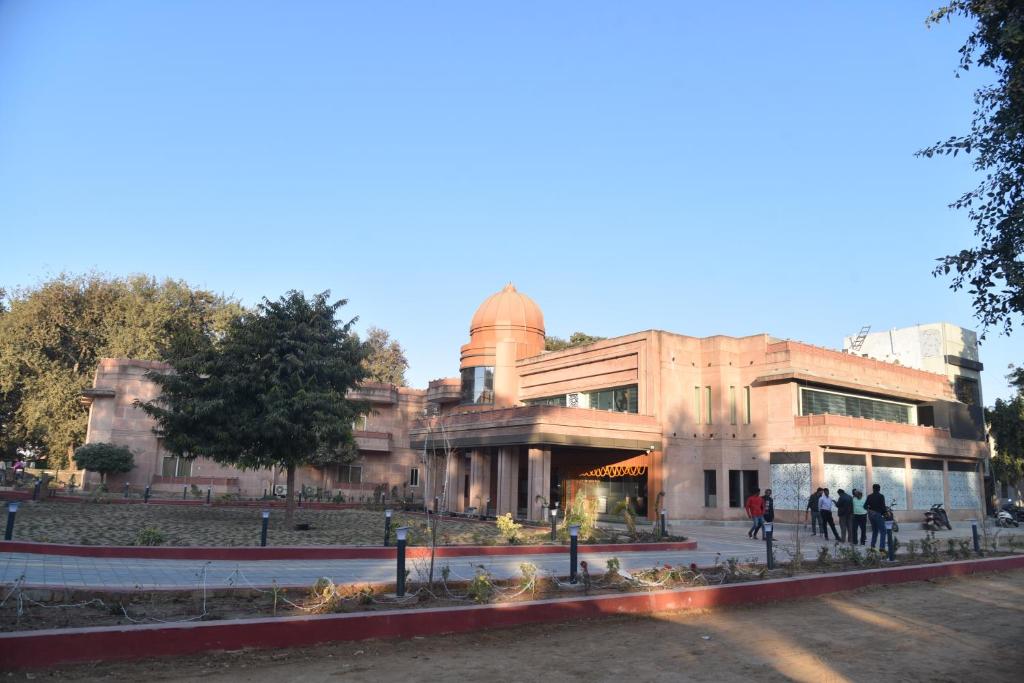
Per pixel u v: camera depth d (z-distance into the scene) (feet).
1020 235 35.50
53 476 137.18
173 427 74.23
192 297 180.24
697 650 28.91
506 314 143.64
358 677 23.75
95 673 23.02
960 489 131.03
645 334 115.85
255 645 26.55
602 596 35.68
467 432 113.80
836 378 112.98
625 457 117.70
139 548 47.57
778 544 69.26
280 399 70.49
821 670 26.25
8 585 31.40
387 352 237.25
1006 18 35.17
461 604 33.50
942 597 44.60
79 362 173.17
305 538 62.13
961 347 151.12
